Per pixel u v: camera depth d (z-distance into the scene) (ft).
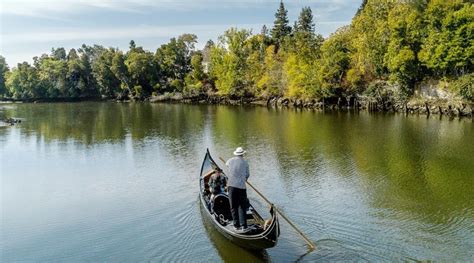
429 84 180.14
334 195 62.23
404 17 190.39
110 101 335.26
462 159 84.79
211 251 44.50
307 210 55.62
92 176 78.43
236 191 44.57
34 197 67.05
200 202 58.08
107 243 48.26
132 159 91.76
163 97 311.88
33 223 55.77
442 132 120.37
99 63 366.22
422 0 192.34
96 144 112.88
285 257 42.09
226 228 45.39
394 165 80.53
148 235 49.62
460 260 41.22
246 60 285.23
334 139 110.52
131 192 67.15
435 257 41.86
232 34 287.28
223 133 126.41
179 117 181.98
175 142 112.06
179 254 44.32
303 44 246.68
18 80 367.45
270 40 312.91
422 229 49.08
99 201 63.57
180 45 355.56
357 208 56.39
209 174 58.29
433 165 80.23
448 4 179.52
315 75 216.95
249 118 170.40
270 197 61.36
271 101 252.42
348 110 201.67
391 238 46.44
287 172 75.92
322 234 47.50
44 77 369.09
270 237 39.96
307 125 141.90
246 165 45.37
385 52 196.65
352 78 204.85
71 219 56.59
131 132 134.51
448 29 170.71
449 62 170.60
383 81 198.70
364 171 76.18
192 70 349.41
